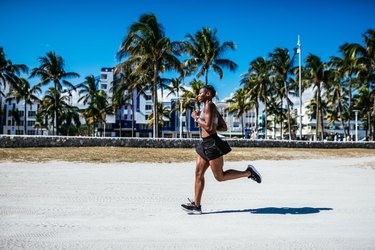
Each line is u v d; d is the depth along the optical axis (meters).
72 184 7.19
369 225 3.87
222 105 95.19
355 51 40.66
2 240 3.14
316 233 3.52
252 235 3.42
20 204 4.85
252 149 23.22
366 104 63.78
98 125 81.38
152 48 30.58
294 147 27.36
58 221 3.90
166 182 7.99
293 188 7.18
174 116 82.88
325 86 50.50
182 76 34.28
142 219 4.08
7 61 44.75
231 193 6.43
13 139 17.47
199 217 4.23
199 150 4.48
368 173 11.06
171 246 3.03
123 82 47.53
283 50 45.59
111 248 2.96
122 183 7.59
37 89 61.22
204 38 36.25
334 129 99.44
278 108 65.56
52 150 16.55
